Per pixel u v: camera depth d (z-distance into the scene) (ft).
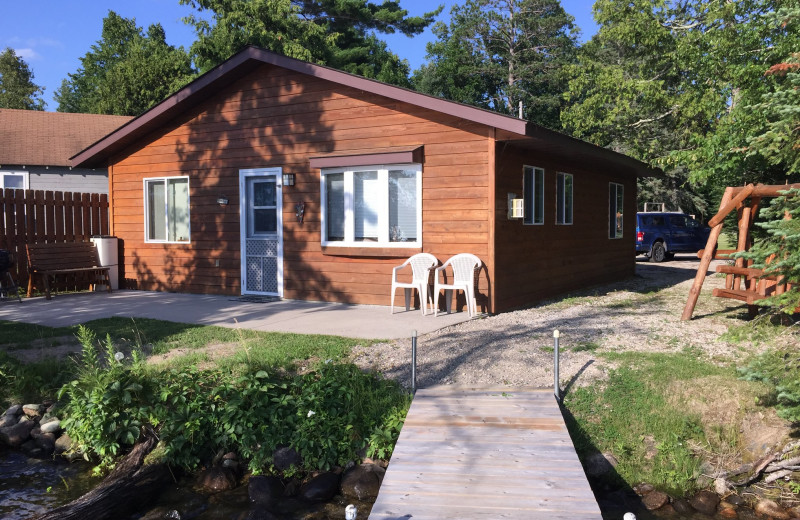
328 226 37.83
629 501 16.81
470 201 33.22
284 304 37.60
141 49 125.80
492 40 143.54
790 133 17.84
